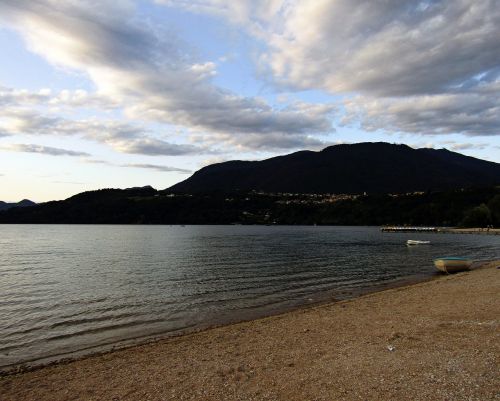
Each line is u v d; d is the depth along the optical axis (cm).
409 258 4800
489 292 2030
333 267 3850
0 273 3472
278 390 905
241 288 2703
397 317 1585
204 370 1071
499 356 1038
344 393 866
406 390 861
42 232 12700
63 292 2558
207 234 11275
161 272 3500
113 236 10206
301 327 1528
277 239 8800
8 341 1526
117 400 895
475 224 13262
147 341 1502
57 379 1070
